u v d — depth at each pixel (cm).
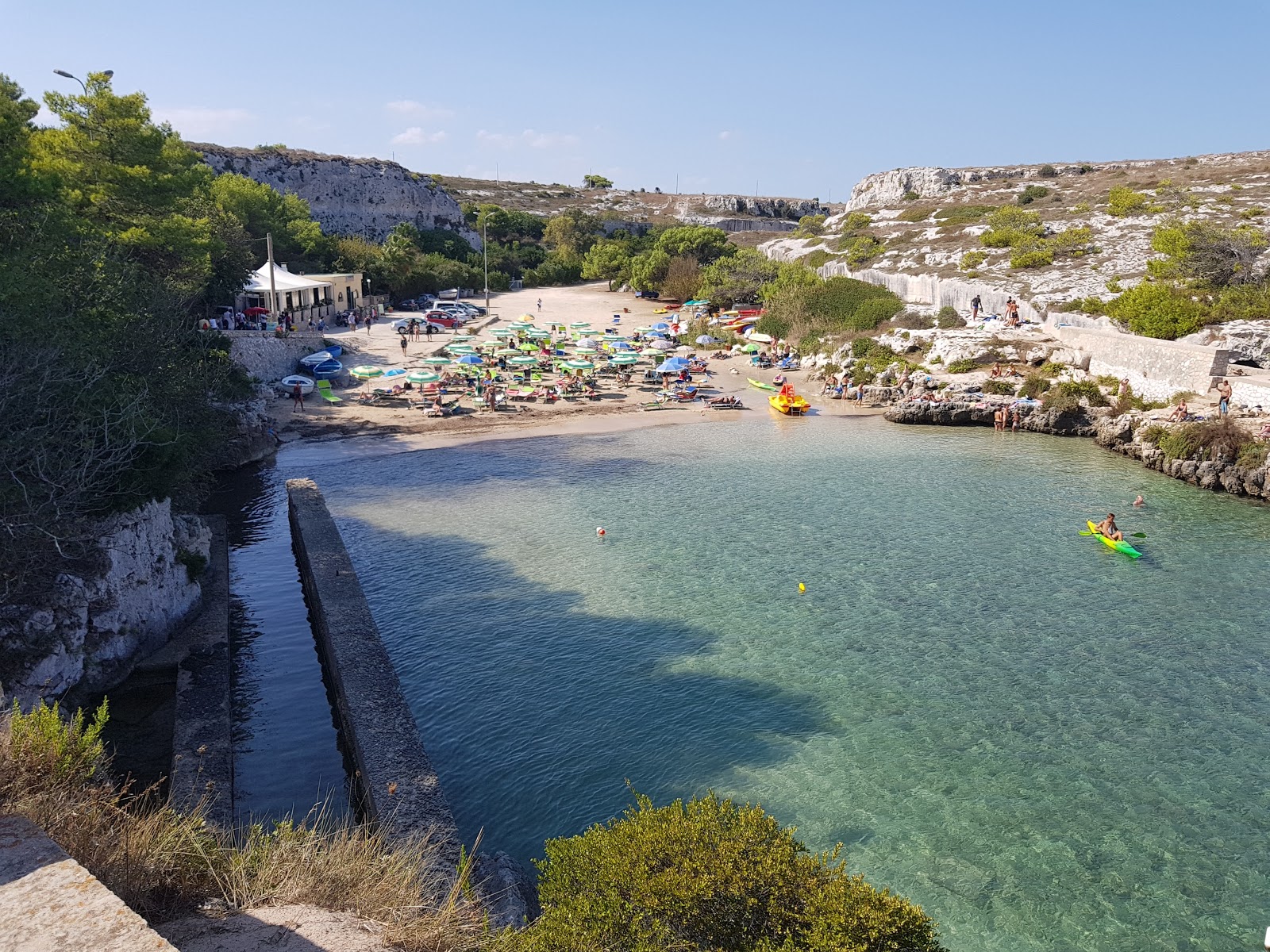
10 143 2855
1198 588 2861
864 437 5066
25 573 1942
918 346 6378
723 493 3931
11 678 1816
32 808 762
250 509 3772
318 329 7644
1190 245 6325
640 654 2411
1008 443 4938
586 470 4344
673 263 11300
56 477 1947
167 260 4231
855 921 906
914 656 2392
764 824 1061
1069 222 8994
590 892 986
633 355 6588
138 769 1800
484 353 7219
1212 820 1716
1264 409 4281
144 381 2458
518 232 15812
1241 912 1474
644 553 3181
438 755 1944
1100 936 1419
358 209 12812
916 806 1755
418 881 968
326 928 763
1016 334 6097
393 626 2589
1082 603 2741
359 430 5097
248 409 4516
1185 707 2133
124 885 755
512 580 2934
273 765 1892
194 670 2194
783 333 7994
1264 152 12850
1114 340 5300
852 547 3234
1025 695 2188
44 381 1939
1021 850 1627
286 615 2698
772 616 2650
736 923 944
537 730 2041
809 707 2134
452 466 4416
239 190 8431
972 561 3100
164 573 2395
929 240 9575
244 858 857
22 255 2358
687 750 1958
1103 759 1914
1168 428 4372
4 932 528
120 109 4009
